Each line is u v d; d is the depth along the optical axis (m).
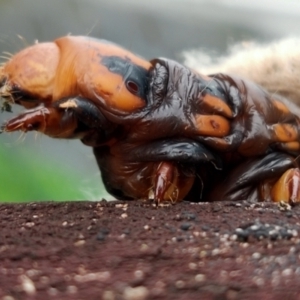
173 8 0.30
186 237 0.05
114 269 0.05
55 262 0.05
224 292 0.05
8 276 0.05
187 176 0.06
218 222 0.05
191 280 0.05
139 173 0.06
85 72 0.06
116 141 0.06
